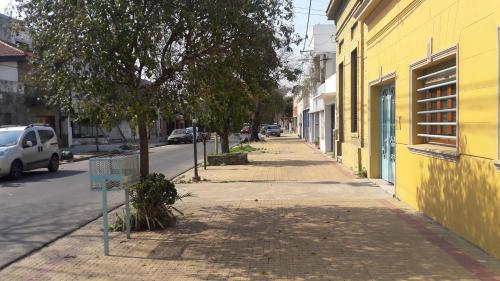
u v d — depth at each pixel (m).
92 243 7.54
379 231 7.57
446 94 7.86
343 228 7.85
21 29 7.86
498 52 5.62
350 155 17.73
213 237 7.50
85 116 7.75
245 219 8.77
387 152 13.07
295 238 7.30
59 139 37.47
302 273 5.68
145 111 7.27
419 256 6.20
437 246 6.60
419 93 9.15
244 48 8.05
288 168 18.72
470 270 5.57
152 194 8.12
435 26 7.76
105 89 7.24
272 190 12.46
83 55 6.99
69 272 6.05
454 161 7.15
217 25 7.57
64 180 16.89
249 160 23.11
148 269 6.02
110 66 7.15
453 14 6.99
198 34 7.88
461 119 6.81
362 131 15.41
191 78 7.71
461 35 6.71
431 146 8.40
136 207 8.16
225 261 6.25
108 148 38.00
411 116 9.24
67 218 9.83
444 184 7.59
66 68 7.39
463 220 6.86
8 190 14.48
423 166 8.66
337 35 21.30
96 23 6.82
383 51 11.57
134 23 7.06
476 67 6.26
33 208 11.13
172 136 45.34
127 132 52.91
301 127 57.88
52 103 8.26
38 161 18.77
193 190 12.92
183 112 7.94
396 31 10.28
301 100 56.09
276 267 5.93
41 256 6.96
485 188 6.10
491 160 5.91
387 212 9.03
